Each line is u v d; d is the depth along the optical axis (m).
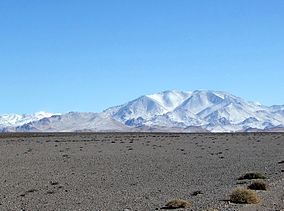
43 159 65.31
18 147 95.12
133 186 37.19
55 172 49.16
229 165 53.88
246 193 26.41
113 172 48.28
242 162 57.50
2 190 36.41
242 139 129.12
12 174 47.72
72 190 35.53
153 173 46.75
